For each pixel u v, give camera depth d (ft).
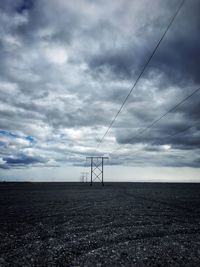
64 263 25.63
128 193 154.51
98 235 38.70
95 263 25.50
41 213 63.87
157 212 64.75
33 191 177.99
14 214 62.34
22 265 25.07
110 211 67.05
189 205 82.17
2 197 120.67
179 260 26.23
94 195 134.92
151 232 40.55
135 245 32.63
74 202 94.27
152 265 24.72
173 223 48.75
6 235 39.06
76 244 33.42
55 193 153.79
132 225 46.78
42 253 29.30
